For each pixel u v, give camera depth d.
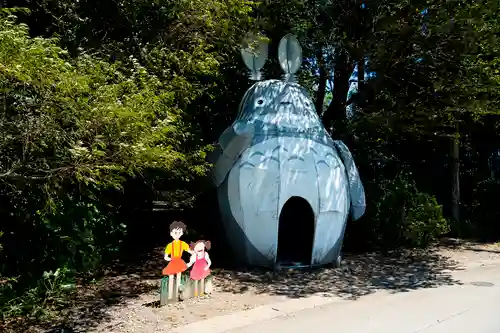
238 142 8.72
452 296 7.46
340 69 13.05
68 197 7.71
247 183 8.50
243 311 6.64
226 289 7.85
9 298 6.42
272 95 9.45
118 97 5.25
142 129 4.93
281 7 11.63
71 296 7.36
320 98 14.46
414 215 12.18
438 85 11.20
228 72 11.80
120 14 8.21
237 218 8.59
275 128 9.00
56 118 4.61
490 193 15.73
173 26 8.09
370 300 7.25
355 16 12.12
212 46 8.16
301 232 11.33
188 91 7.70
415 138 15.02
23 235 7.33
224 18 8.53
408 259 10.77
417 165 17.33
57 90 4.38
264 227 8.45
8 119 4.63
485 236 14.45
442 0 10.99
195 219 12.52
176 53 7.79
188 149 8.45
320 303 7.09
